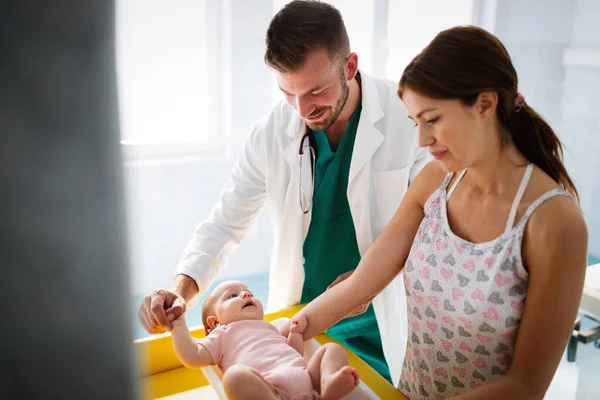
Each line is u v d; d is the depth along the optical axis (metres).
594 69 3.29
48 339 0.27
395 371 1.45
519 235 0.86
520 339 0.85
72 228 0.26
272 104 2.89
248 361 1.05
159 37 2.63
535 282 0.84
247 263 3.16
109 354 0.28
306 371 1.00
